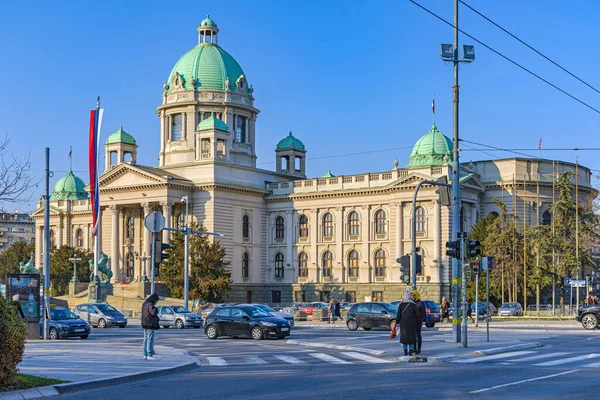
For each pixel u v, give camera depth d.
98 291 99.12
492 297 99.81
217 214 111.69
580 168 113.19
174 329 66.00
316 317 79.44
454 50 40.22
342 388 23.28
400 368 29.62
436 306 66.69
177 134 125.00
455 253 40.19
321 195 114.06
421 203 104.44
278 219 119.56
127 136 128.38
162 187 111.06
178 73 125.00
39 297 50.44
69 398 22.16
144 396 22.31
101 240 122.00
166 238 111.50
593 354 35.50
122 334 57.31
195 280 103.06
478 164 110.88
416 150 109.44
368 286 108.50
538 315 83.88
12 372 22.42
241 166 116.88
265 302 118.75
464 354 35.22
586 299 90.56
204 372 29.28
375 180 109.88
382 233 108.69
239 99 125.94
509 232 96.19
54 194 146.00
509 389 22.69
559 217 97.62
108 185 117.44
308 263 115.56
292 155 128.50
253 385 24.48
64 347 40.75
